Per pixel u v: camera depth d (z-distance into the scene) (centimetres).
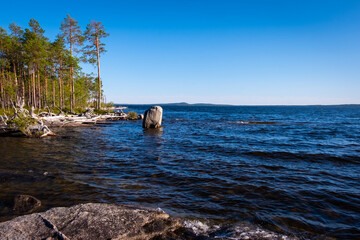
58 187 795
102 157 1311
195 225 545
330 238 509
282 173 998
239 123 4000
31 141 1898
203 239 480
